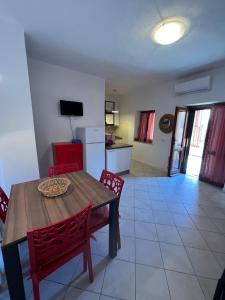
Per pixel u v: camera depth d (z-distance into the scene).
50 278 1.38
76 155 3.18
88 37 2.04
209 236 1.92
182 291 1.29
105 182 1.87
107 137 4.45
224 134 3.13
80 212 1.05
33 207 1.22
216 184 3.37
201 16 1.59
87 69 3.23
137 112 5.25
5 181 1.92
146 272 1.45
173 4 1.44
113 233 1.51
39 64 2.88
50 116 3.19
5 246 0.87
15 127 1.90
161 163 4.47
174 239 1.86
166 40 1.91
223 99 2.97
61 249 1.12
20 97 1.88
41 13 1.59
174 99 3.92
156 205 2.61
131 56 2.58
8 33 1.73
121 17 1.64
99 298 1.23
